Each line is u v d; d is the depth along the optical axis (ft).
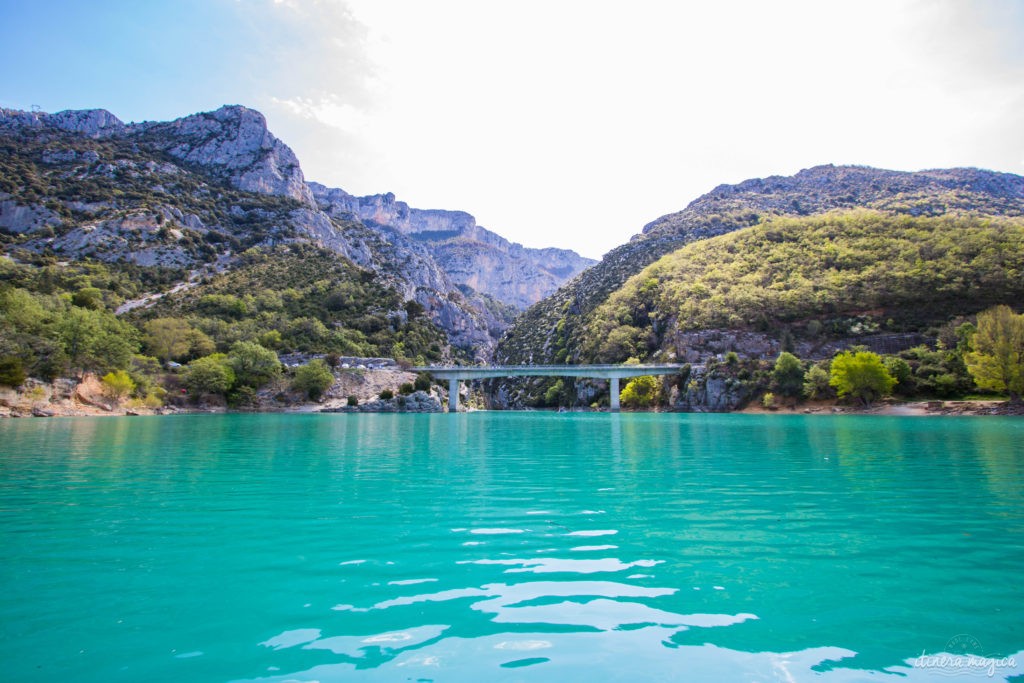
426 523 41.39
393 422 216.33
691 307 432.66
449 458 86.02
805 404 303.89
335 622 23.59
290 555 33.19
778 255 476.95
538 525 40.73
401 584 28.25
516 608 25.04
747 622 23.47
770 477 64.18
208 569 30.55
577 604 25.53
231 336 377.09
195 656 20.44
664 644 21.40
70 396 236.02
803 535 37.55
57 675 19.01
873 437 122.31
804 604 25.40
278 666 19.66
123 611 24.62
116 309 416.05
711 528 39.65
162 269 517.14
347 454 91.97
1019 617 23.81
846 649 20.97
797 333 371.56
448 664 19.80
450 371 406.62
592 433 148.97
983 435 125.70
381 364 404.36
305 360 381.81
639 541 36.19
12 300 254.68
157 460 81.10
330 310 498.28
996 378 235.40
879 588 27.37
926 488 55.83
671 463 78.69
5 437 119.85
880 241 441.68
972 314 329.72
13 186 549.54
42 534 37.91
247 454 90.53
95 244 516.32
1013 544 35.01
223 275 528.22
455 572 30.12
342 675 19.01
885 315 354.33
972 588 27.32
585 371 402.52
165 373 304.91
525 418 272.31
